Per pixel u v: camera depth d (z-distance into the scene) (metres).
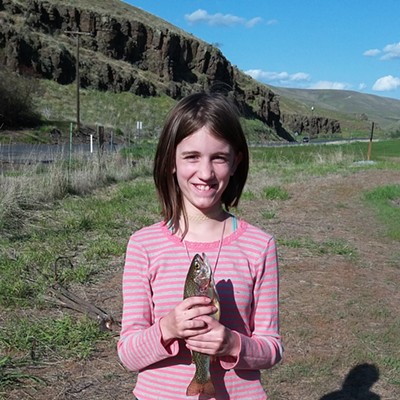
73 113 49.72
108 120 51.16
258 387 2.25
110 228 9.43
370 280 7.22
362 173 18.41
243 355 2.10
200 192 2.24
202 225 2.32
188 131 2.22
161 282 2.25
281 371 4.74
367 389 4.52
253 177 16.86
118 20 64.31
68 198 11.75
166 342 2.09
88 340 5.16
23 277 6.62
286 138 83.56
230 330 2.09
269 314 2.29
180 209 2.33
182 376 2.19
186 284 2.06
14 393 4.27
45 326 5.32
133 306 2.27
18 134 34.44
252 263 2.29
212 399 2.17
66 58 55.09
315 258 8.20
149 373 2.23
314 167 20.39
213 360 2.16
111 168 15.69
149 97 60.72
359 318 5.89
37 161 15.77
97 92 56.31
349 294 6.62
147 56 66.62
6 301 5.88
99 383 4.46
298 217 11.33
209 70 73.25
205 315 2.01
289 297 6.43
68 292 6.10
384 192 14.33
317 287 6.82
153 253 2.30
